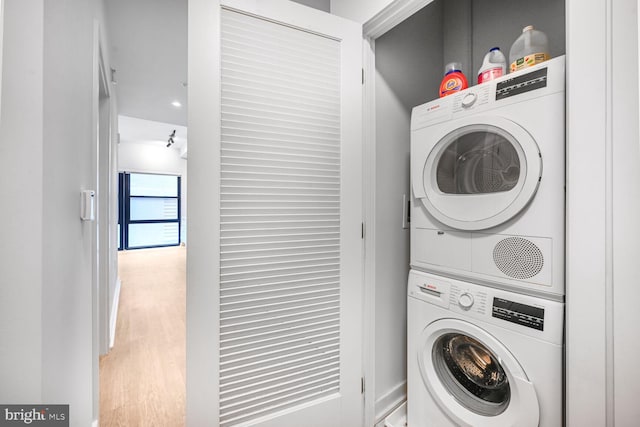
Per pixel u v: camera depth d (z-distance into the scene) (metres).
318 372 1.36
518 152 1.05
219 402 1.15
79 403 1.14
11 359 0.73
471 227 1.18
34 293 0.75
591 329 0.83
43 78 0.77
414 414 1.43
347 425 1.43
